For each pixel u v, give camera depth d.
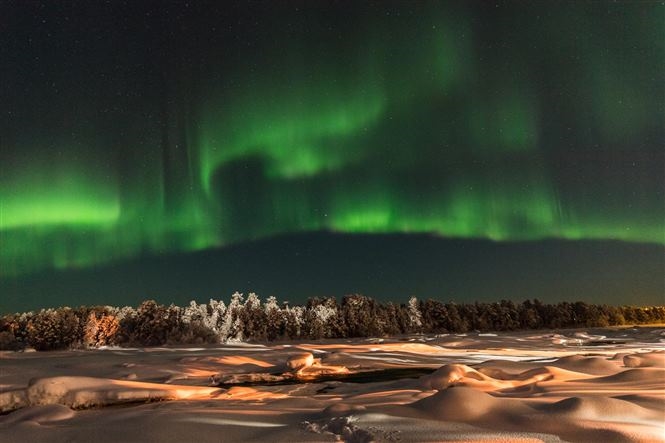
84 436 8.22
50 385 14.36
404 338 56.84
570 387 11.66
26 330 49.00
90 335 49.06
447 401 8.42
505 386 13.02
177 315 55.50
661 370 13.04
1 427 9.20
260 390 15.71
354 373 22.08
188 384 18.92
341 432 7.61
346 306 67.38
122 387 15.02
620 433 6.94
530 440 6.88
